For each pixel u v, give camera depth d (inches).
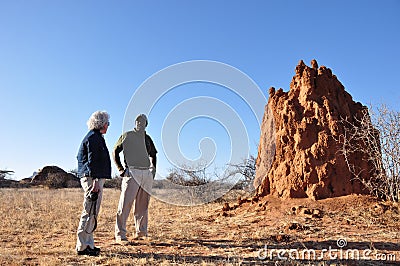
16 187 1379.2
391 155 386.9
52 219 402.3
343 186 386.9
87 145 235.0
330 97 426.3
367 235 286.7
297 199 389.1
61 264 215.5
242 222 353.4
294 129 416.2
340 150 390.3
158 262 223.6
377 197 383.9
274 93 467.8
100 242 281.3
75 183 1429.6
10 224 364.2
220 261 223.6
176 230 327.9
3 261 218.7
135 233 305.4
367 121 400.2
